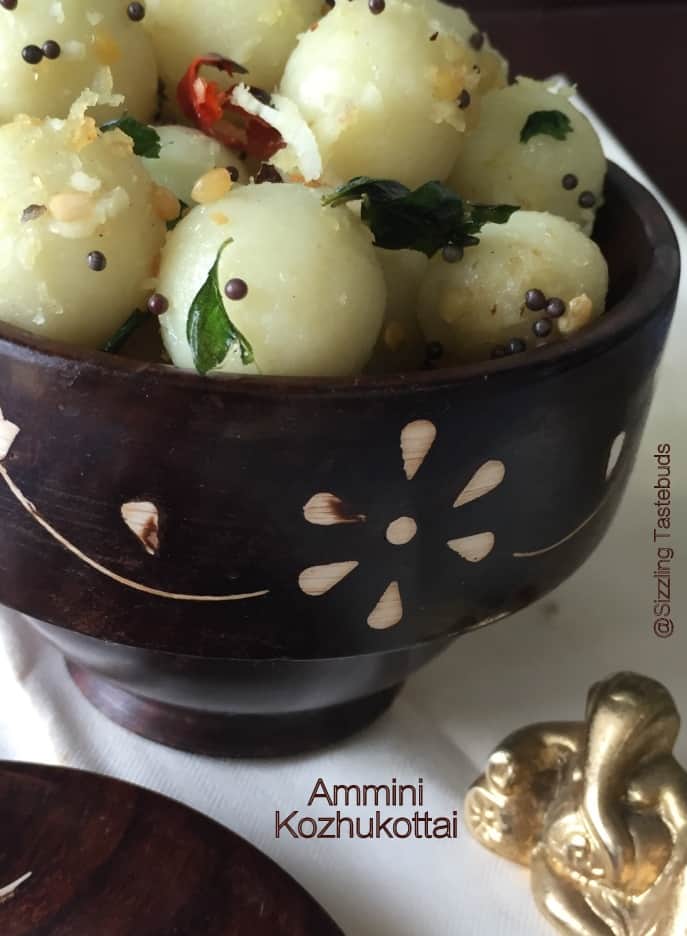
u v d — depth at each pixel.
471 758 0.15
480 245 0.12
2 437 0.10
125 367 0.10
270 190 0.11
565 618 0.17
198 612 0.11
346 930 0.13
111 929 0.12
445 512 0.11
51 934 0.12
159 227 0.11
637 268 0.13
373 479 0.10
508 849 0.13
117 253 0.11
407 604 0.12
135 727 0.15
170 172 0.12
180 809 0.13
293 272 0.10
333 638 0.12
